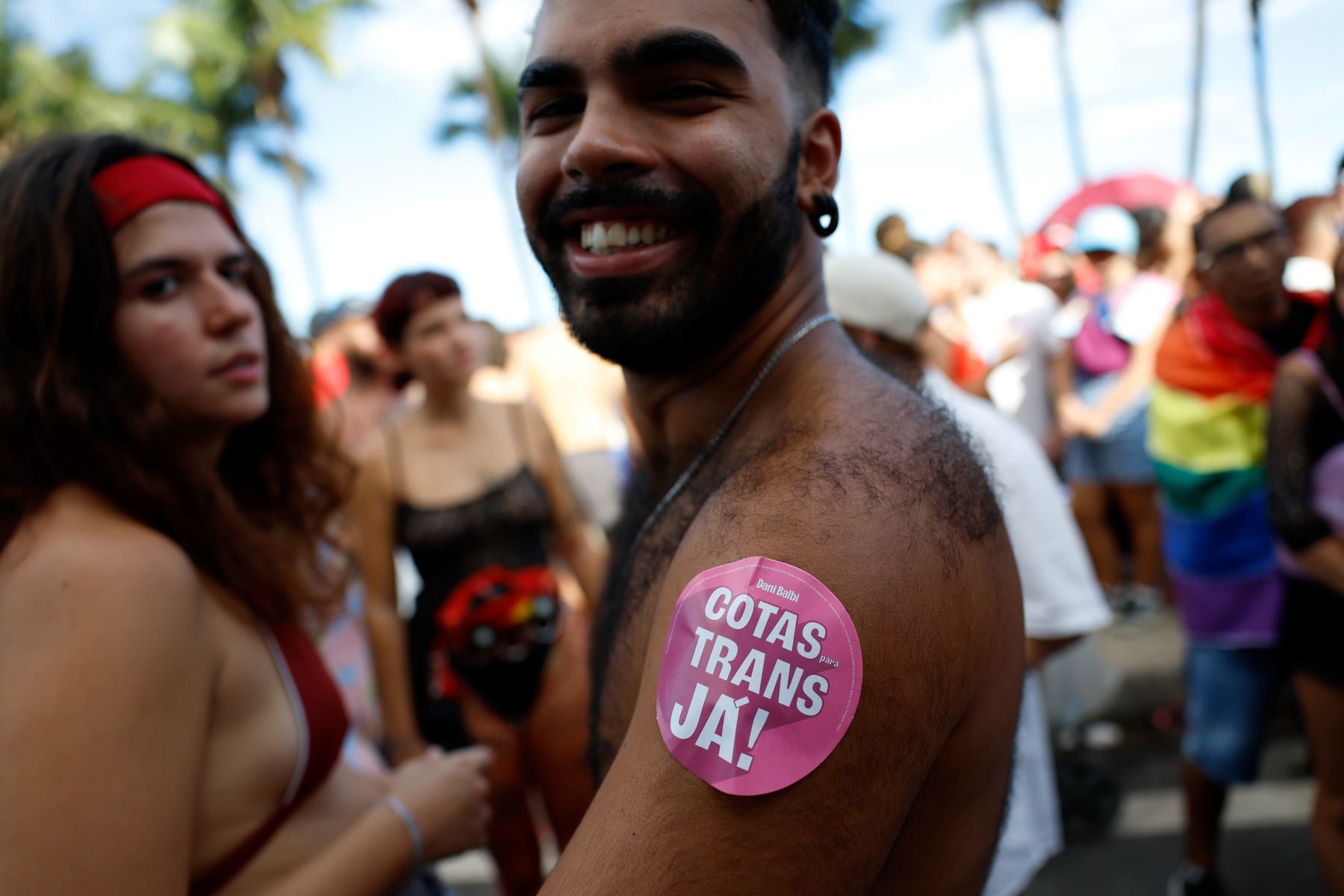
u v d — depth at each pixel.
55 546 0.95
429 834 1.25
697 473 0.94
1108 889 2.81
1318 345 2.08
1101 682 2.81
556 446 2.71
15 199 1.09
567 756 2.41
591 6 0.84
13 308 1.07
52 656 0.89
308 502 1.57
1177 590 2.68
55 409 1.05
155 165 1.19
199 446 1.26
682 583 0.74
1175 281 4.12
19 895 0.83
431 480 2.49
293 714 1.17
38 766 0.85
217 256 1.21
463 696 2.43
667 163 0.83
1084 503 4.39
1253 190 2.95
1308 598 2.10
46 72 23.17
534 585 2.44
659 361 0.91
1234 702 2.51
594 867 0.65
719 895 0.63
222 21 26.47
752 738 0.64
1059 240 6.17
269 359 1.49
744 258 0.85
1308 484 2.00
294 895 1.09
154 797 0.91
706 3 0.83
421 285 2.48
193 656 0.99
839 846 0.64
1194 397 2.59
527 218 0.93
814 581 0.67
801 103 0.92
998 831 0.88
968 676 0.73
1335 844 2.12
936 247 5.42
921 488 0.74
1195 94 12.88
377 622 2.50
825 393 0.84
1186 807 2.66
